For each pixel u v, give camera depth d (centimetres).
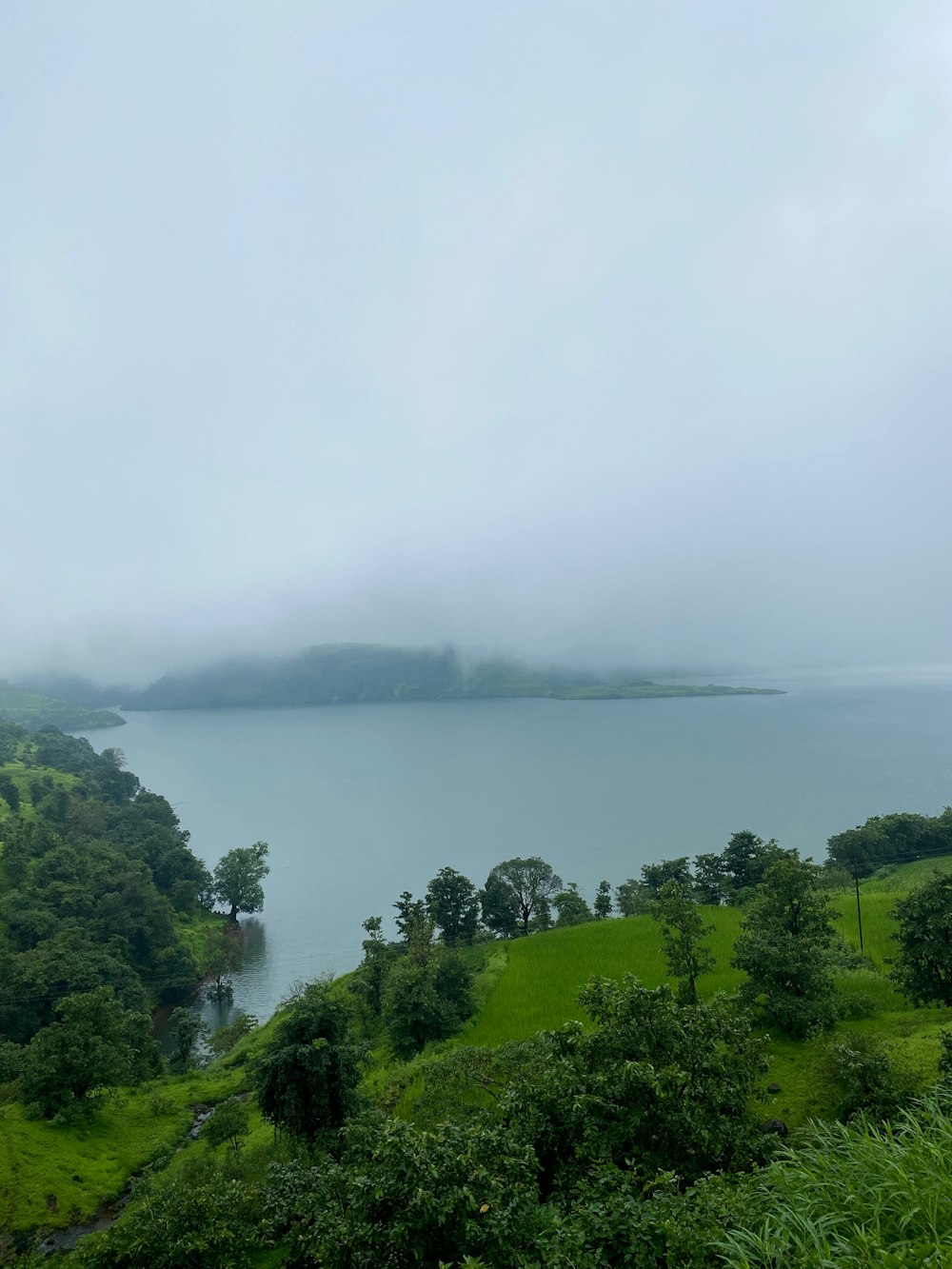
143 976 11125
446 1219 1611
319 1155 3453
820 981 4562
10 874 12288
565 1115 2172
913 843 11588
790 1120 3209
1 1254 3984
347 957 13400
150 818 19112
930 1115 1474
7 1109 5447
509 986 6919
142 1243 2584
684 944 4844
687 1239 1332
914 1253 1030
